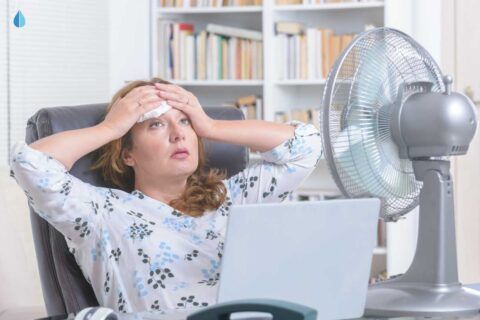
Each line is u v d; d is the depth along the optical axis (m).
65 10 4.12
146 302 1.99
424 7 4.24
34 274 2.78
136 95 2.05
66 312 2.12
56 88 4.09
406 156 1.70
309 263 1.45
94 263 2.03
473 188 4.46
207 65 4.54
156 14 4.60
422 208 1.69
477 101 4.41
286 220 1.40
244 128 2.15
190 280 2.02
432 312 1.61
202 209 2.10
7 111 3.86
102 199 2.05
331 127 1.66
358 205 1.48
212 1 4.54
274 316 1.28
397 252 4.24
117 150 2.13
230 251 1.36
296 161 2.20
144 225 2.04
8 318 2.39
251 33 4.48
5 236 2.72
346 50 1.66
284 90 4.57
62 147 1.99
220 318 1.30
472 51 4.40
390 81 1.71
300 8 4.36
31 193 1.94
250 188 2.19
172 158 2.08
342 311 1.51
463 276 4.50
